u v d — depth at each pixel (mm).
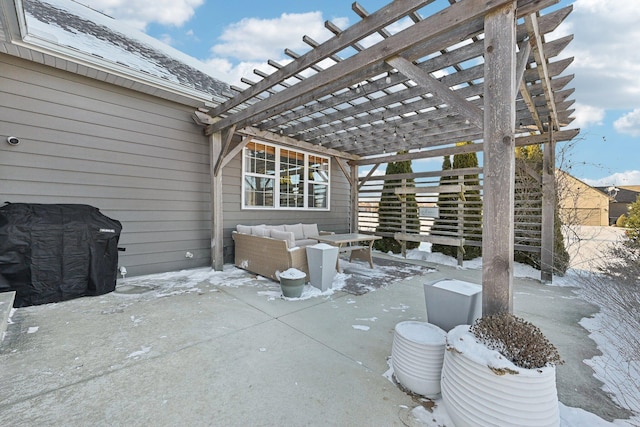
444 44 2098
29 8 4449
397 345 1797
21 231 2934
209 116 4688
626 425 1434
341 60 2584
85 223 3320
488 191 1734
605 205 10750
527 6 1700
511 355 1323
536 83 2953
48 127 3549
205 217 5062
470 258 6004
